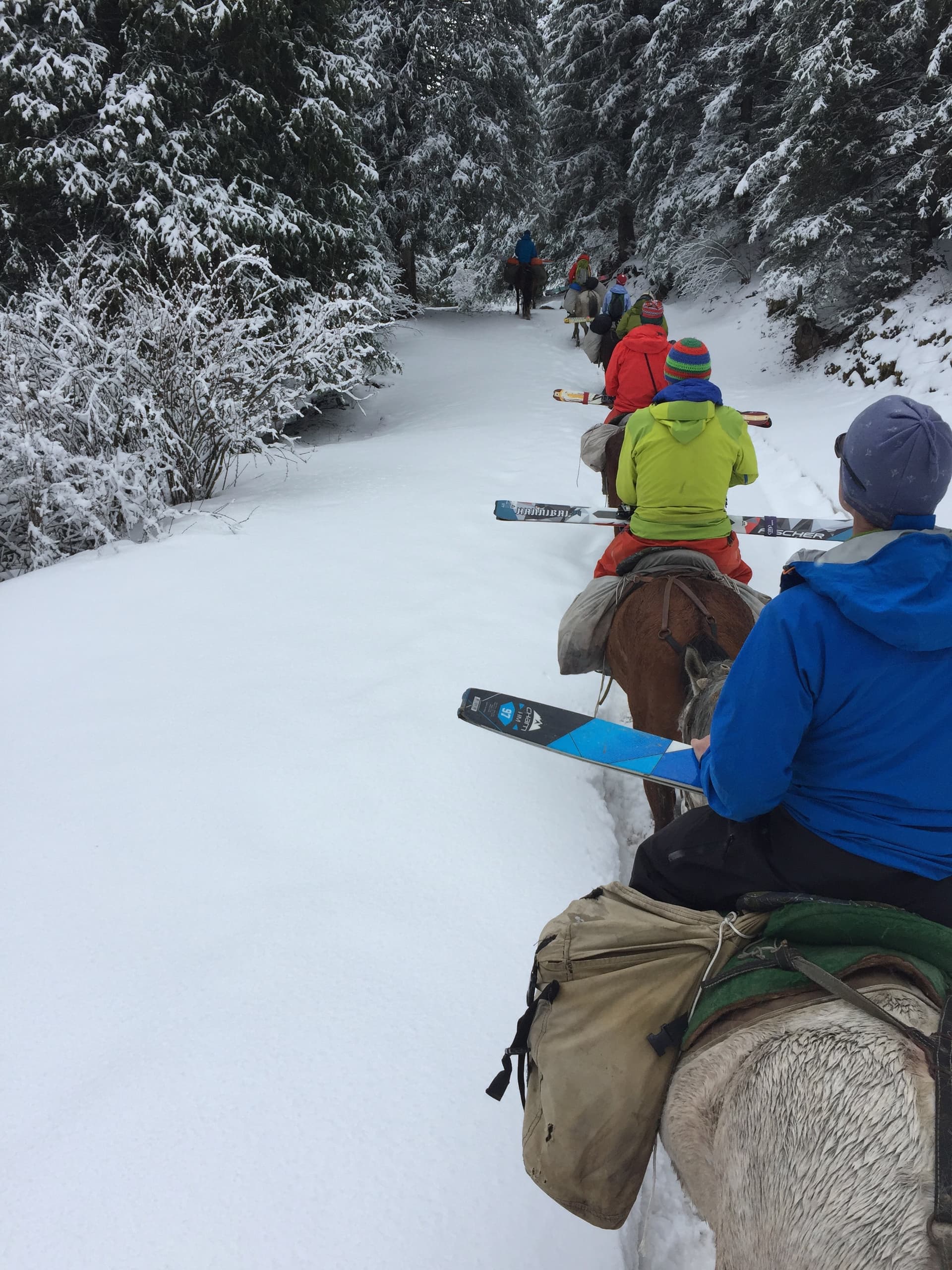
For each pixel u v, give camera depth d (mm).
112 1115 2453
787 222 15430
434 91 21703
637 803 4207
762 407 13281
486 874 3436
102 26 11359
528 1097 2014
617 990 1886
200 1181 2295
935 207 13562
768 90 20656
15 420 7039
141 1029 2719
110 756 4137
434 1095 2539
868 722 1644
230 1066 2602
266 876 3391
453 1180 2326
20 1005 2807
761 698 1646
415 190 21531
